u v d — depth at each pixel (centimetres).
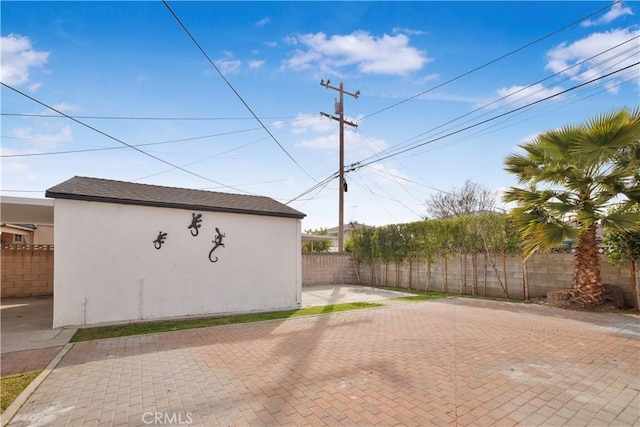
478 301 1055
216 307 859
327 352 520
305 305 1013
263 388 381
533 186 898
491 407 331
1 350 536
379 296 1211
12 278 1187
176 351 529
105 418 312
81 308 710
